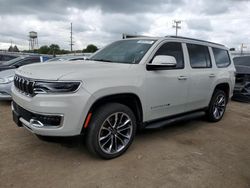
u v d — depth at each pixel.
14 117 3.35
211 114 5.16
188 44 4.39
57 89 2.70
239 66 8.15
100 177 2.80
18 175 2.78
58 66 3.19
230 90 5.58
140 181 2.75
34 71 3.00
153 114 3.71
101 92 2.92
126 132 3.41
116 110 3.16
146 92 3.46
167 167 3.10
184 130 4.67
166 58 3.37
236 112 6.53
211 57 4.94
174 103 4.01
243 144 4.07
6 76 5.94
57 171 2.90
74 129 2.82
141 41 4.02
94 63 3.53
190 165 3.19
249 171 3.12
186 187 2.68
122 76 3.17
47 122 2.76
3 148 3.48
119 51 4.02
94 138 3.01
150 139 4.07
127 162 3.18
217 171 3.07
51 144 3.65
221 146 3.92
